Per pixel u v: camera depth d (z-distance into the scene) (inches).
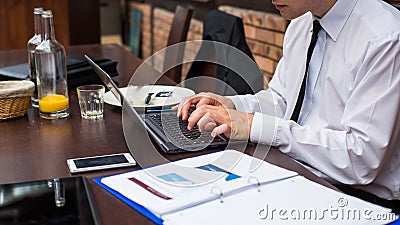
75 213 37.1
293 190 41.3
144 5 185.9
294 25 67.3
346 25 57.4
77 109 65.6
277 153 51.1
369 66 52.9
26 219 36.1
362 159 50.9
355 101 52.6
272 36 101.4
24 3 176.4
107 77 55.4
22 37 180.2
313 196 40.4
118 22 220.5
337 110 58.4
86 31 171.9
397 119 52.2
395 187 55.7
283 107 67.8
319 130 53.2
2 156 49.8
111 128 57.9
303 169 46.9
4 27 179.2
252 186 41.8
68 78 73.7
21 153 50.6
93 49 106.2
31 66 66.0
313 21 61.2
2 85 62.7
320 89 60.7
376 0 57.7
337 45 58.2
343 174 51.9
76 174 45.5
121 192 41.2
